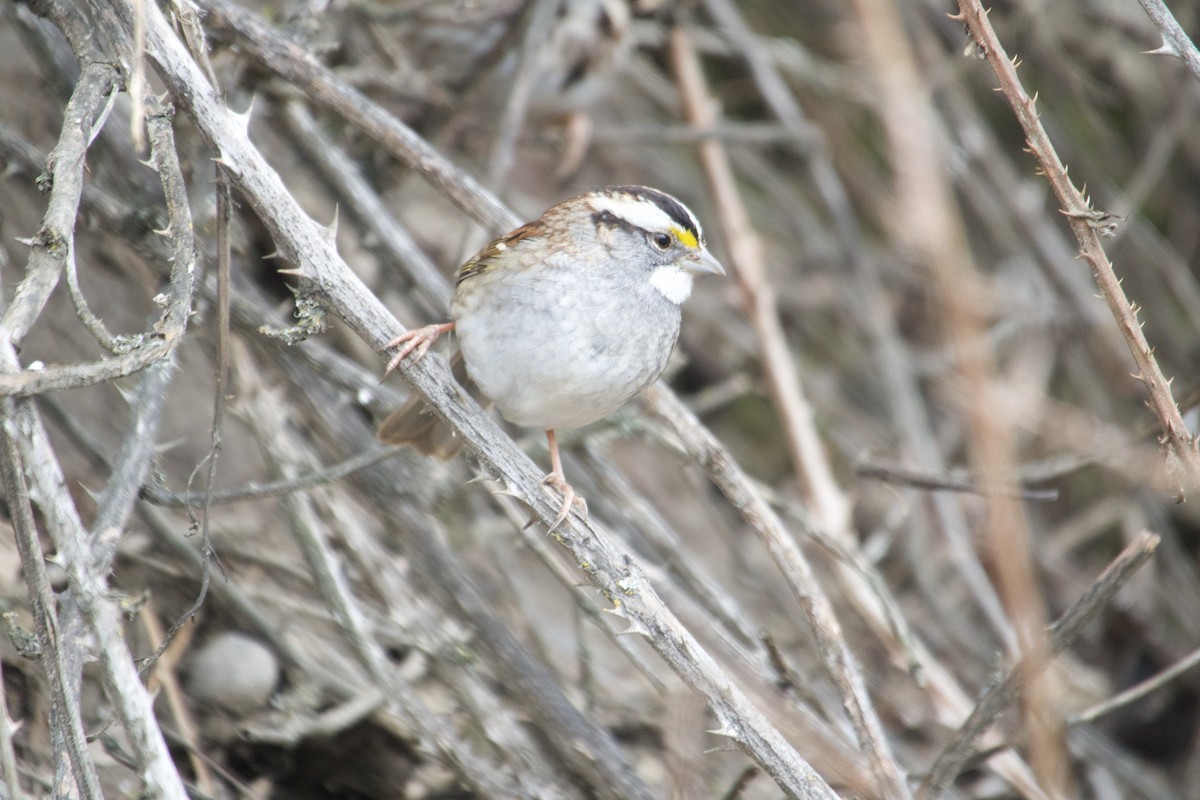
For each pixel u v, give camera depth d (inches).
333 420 355.9
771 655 335.3
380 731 353.7
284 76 334.3
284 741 346.0
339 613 334.6
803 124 555.5
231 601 359.3
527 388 307.7
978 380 188.7
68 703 224.4
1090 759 463.2
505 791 331.3
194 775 329.7
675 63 529.0
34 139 389.1
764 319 481.7
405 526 356.5
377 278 442.6
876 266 605.6
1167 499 548.4
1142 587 537.6
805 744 327.3
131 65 251.9
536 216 540.7
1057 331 570.3
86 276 399.5
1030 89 589.6
